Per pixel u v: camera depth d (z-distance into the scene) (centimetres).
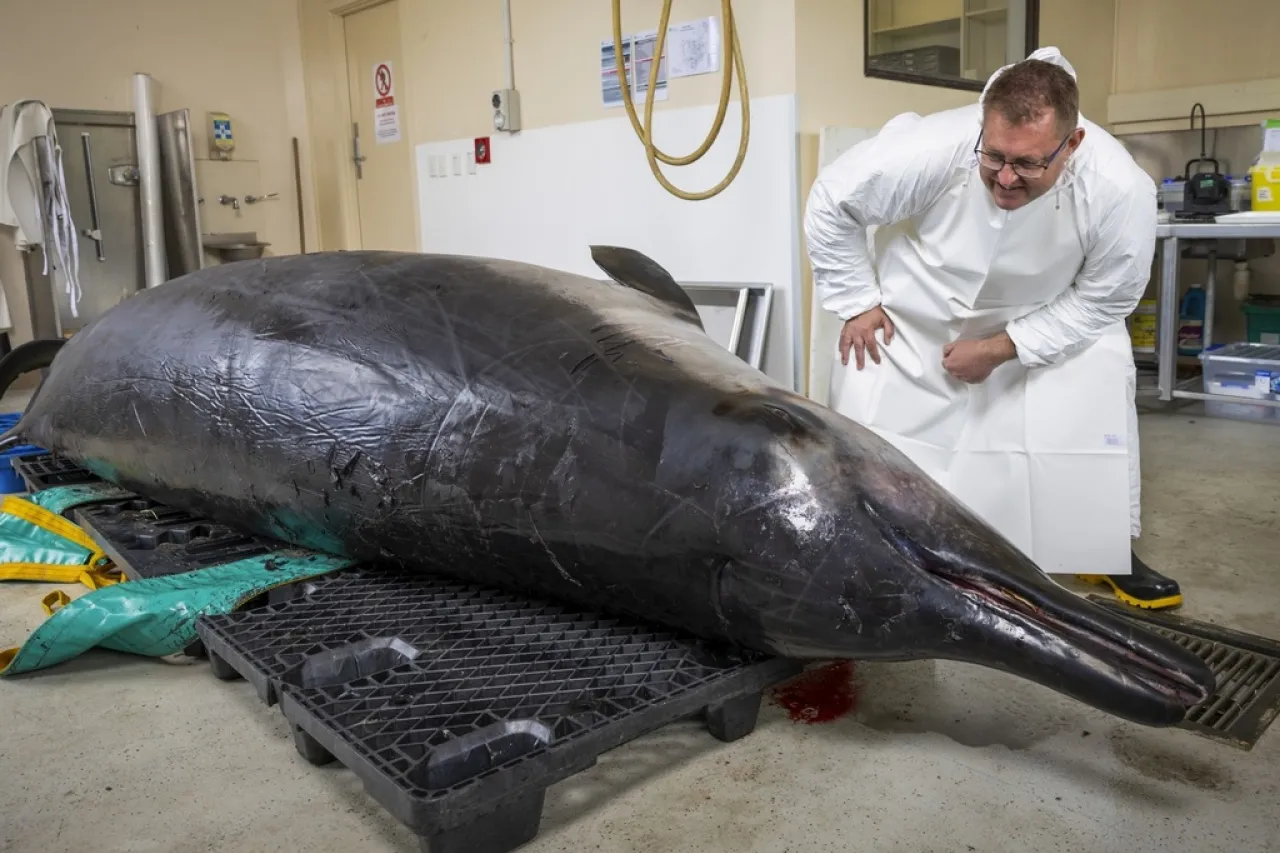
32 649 219
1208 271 518
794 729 195
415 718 168
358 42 652
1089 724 193
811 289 397
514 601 219
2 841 167
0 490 361
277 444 227
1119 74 590
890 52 421
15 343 605
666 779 178
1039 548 257
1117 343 248
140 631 221
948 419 258
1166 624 237
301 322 231
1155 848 155
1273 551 285
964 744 187
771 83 386
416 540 214
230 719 206
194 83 659
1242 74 544
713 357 200
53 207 575
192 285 269
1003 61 493
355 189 683
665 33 370
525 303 215
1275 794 169
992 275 230
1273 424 445
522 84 488
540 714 168
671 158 381
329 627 206
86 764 190
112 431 272
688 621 186
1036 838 158
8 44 587
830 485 167
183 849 163
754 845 159
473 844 153
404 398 209
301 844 164
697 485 173
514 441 194
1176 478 365
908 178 223
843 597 165
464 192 536
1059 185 211
